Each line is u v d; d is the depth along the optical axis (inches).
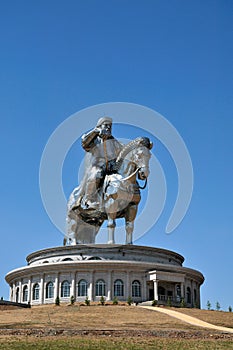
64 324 1895.9
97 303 2871.6
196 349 1417.3
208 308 2851.9
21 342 1460.4
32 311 2325.3
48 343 1445.6
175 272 3095.5
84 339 1547.7
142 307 2455.7
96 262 3016.7
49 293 3090.6
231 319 2252.7
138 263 3029.0
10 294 3496.6
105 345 1435.8
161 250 3238.2
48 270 3115.2
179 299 3061.0
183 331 1781.5
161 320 2052.2
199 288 3417.8
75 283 3026.6
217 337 1678.2
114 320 2018.9
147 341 1542.8
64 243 3417.8
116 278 3021.7
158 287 3034.0
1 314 2235.5
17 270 3282.5
